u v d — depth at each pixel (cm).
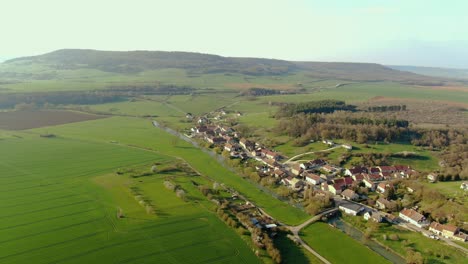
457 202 13662
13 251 10738
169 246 11238
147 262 10394
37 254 10619
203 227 12469
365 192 15762
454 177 16438
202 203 14475
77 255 10619
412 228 12762
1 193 15038
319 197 15112
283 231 12612
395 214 13838
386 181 16712
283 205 14838
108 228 12238
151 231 12100
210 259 10638
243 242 11619
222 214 13288
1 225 12294
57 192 15275
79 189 15662
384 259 11119
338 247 11750
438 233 12275
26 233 11781
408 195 14975
